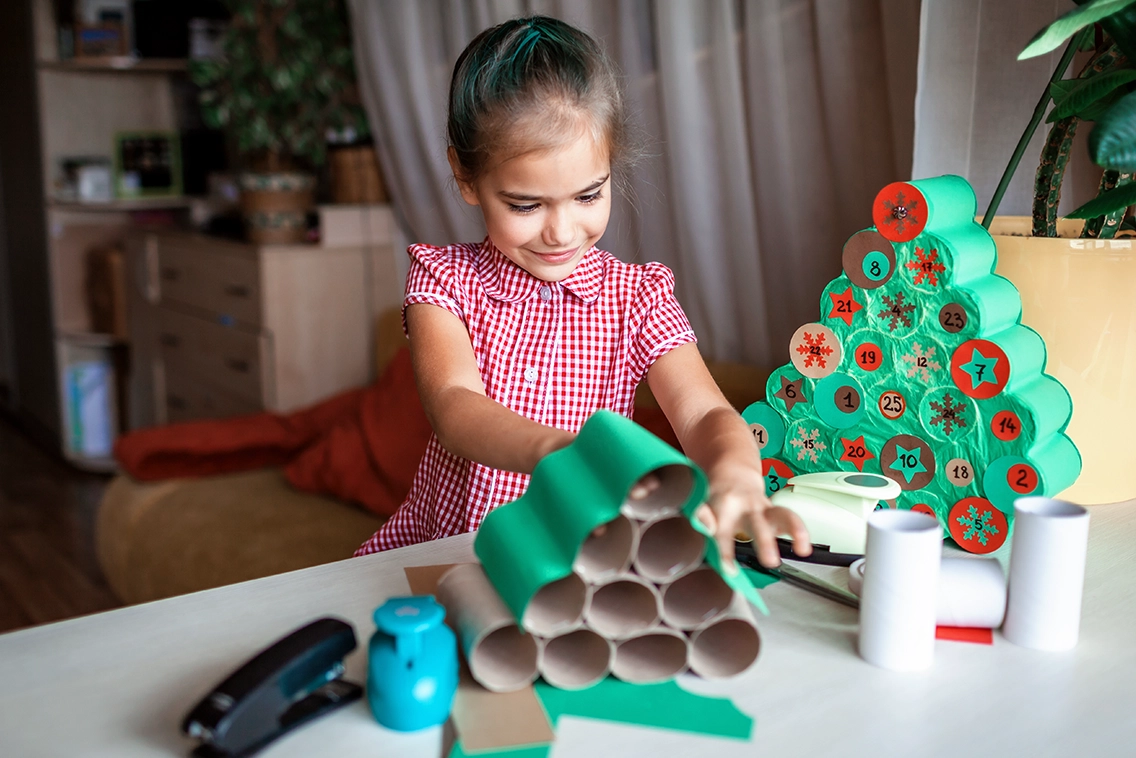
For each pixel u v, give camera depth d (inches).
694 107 65.7
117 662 24.9
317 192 116.0
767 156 62.7
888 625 24.7
